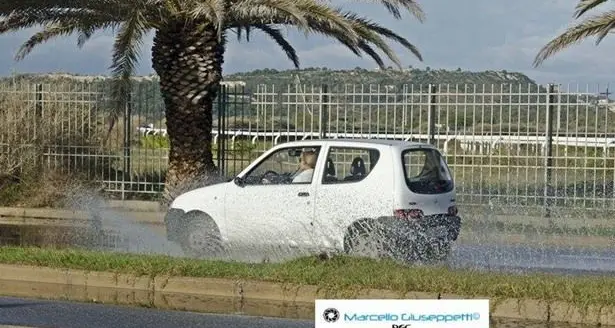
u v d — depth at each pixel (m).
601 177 22.06
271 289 12.10
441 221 14.79
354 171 14.82
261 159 15.70
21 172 24.84
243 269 12.54
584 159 21.19
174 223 16.12
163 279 12.66
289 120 23.00
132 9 21.14
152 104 24.66
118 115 21.41
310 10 20.77
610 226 20.14
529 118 21.64
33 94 25.34
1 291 12.81
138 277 12.80
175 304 12.04
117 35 20.73
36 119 25.09
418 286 11.40
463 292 11.27
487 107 22.02
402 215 14.34
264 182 15.49
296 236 14.99
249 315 11.39
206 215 15.84
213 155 24.45
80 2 21.34
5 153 24.77
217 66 22.56
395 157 14.58
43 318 11.12
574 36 21.30
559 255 17.02
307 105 22.84
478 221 20.53
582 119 21.62
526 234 19.44
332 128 22.75
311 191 14.94
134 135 24.83
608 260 16.36
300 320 11.09
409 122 22.38
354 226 14.57
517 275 12.10
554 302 10.93
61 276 13.20
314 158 15.18
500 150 21.84
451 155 22.17
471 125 22.09
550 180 21.45
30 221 22.70
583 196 21.11
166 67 22.45
